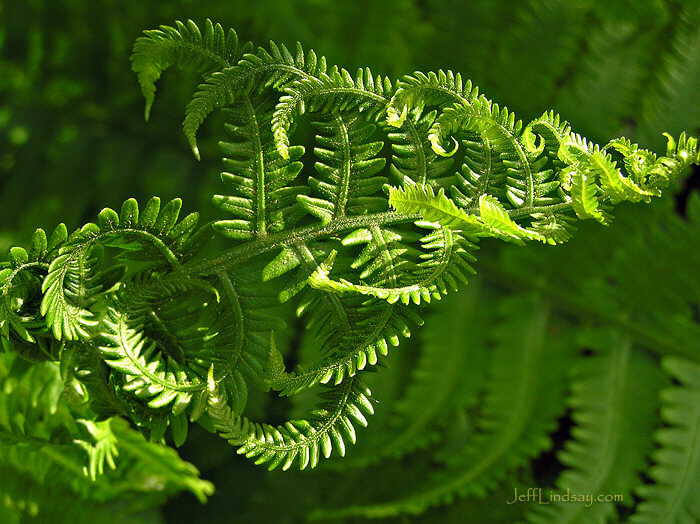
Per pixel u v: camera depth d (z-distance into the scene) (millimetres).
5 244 958
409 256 771
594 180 754
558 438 1012
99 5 961
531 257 958
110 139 1000
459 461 931
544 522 911
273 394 946
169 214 760
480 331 954
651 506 910
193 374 761
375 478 955
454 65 958
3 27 965
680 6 926
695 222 931
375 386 942
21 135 977
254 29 955
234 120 770
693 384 937
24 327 755
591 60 945
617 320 955
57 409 807
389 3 948
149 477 888
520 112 955
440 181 775
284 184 771
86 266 761
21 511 870
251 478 963
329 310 764
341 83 765
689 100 925
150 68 767
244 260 770
